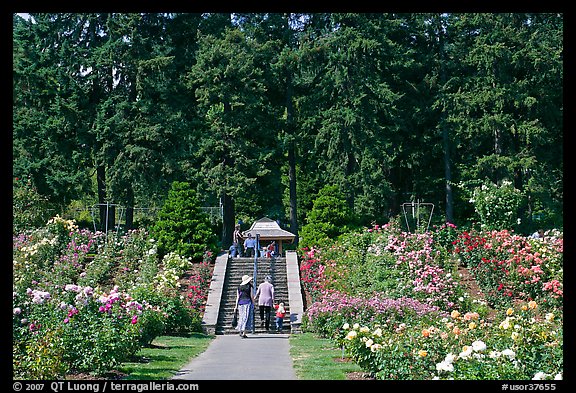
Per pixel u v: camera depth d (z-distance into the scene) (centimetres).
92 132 3669
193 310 2195
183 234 2778
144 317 1514
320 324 1892
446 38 4147
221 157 3825
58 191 3616
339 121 3831
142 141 3728
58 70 3741
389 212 4056
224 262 2733
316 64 3994
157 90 3841
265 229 3269
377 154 3738
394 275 2255
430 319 1627
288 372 1155
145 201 4119
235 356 1452
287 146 3956
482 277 2145
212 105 3862
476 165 3831
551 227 3878
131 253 2709
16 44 3741
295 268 2708
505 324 1067
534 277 2005
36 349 940
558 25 4084
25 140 3647
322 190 3088
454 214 4100
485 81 3916
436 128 3972
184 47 4119
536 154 3888
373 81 3806
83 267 2648
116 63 3772
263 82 3941
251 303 2023
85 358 1074
